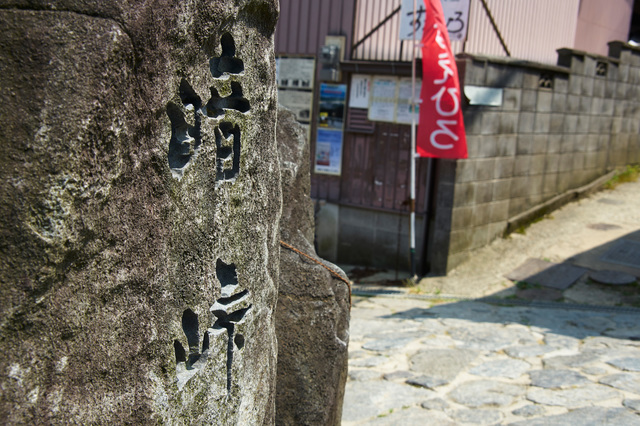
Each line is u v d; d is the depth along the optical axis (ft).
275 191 7.72
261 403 7.58
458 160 25.11
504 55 29.45
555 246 27.12
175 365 5.74
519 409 13.69
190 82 5.63
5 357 4.33
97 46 4.56
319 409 10.51
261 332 7.50
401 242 27.63
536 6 30.86
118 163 4.85
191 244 5.88
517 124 27.76
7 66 4.42
